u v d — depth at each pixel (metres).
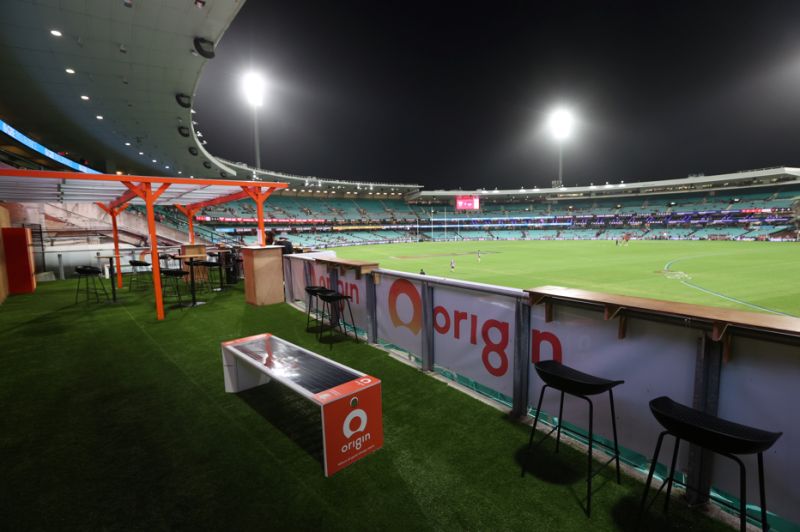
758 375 2.17
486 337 3.92
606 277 16.67
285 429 3.45
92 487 2.68
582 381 2.37
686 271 18.52
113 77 12.98
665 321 2.44
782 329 1.88
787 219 58.69
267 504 2.47
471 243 56.09
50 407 3.92
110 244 17.38
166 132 20.11
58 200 11.40
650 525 2.24
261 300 9.08
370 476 2.75
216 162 31.00
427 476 2.72
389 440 3.20
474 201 75.88
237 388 4.25
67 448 3.17
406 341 5.21
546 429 3.33
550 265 22.06
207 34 10.52
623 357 2.78
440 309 4.52
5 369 5.02
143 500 2.54
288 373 3.31
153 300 10.02
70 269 15.80
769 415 2.13
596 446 3.04
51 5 8.75
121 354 5.61
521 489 2.57
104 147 23.52
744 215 63.34
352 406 2.86
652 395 2.64
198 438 3.31
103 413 3.79
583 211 82.94
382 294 5.63
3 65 11.68
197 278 13.08
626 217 75.62
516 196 87.56
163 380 4.63
